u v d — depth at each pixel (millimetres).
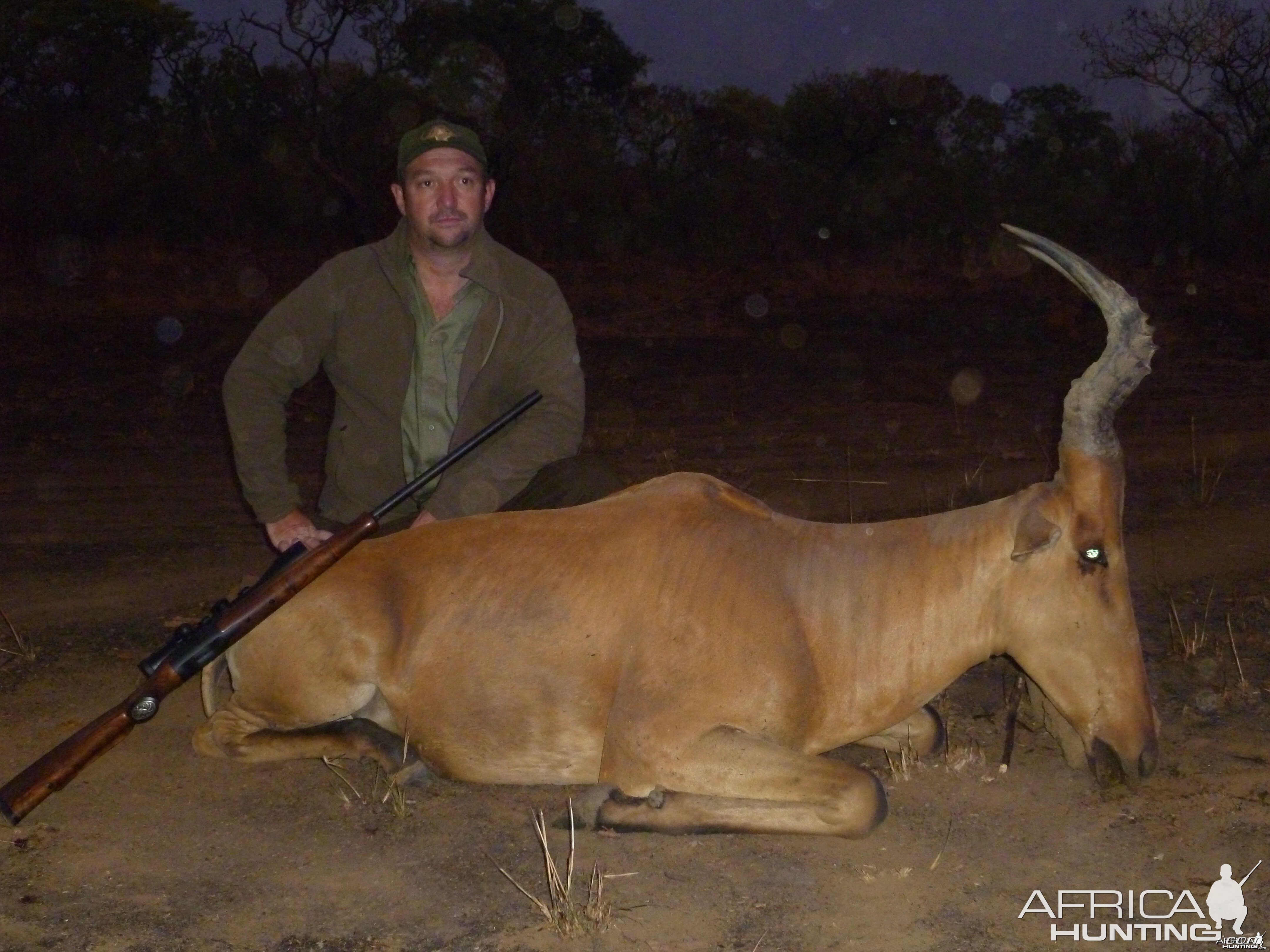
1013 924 3744
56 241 28156
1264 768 4746
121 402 14414
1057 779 4680
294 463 11180
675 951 3615
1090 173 33688
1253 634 6258
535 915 3811
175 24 35375
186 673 4238
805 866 4066
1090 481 4156
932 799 4531
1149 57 33719
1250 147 32219
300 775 4789
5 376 15828
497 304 5020
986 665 5941
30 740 5145
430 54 32844
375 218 30641
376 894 3949
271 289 23938
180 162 30953
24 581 7570
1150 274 27125
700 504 4445
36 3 33938
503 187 32125
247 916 3838
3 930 3766
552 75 36688
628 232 31469
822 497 9523
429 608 4410
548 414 5051
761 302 23672
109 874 4094
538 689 4293
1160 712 5305
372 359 5062
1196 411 13719
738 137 40406
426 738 4426
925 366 17234
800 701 4199
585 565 4348
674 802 4105
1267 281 25469
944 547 4301
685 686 4117
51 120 32000
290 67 31734
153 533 8750
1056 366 17078
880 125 40594
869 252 31266
